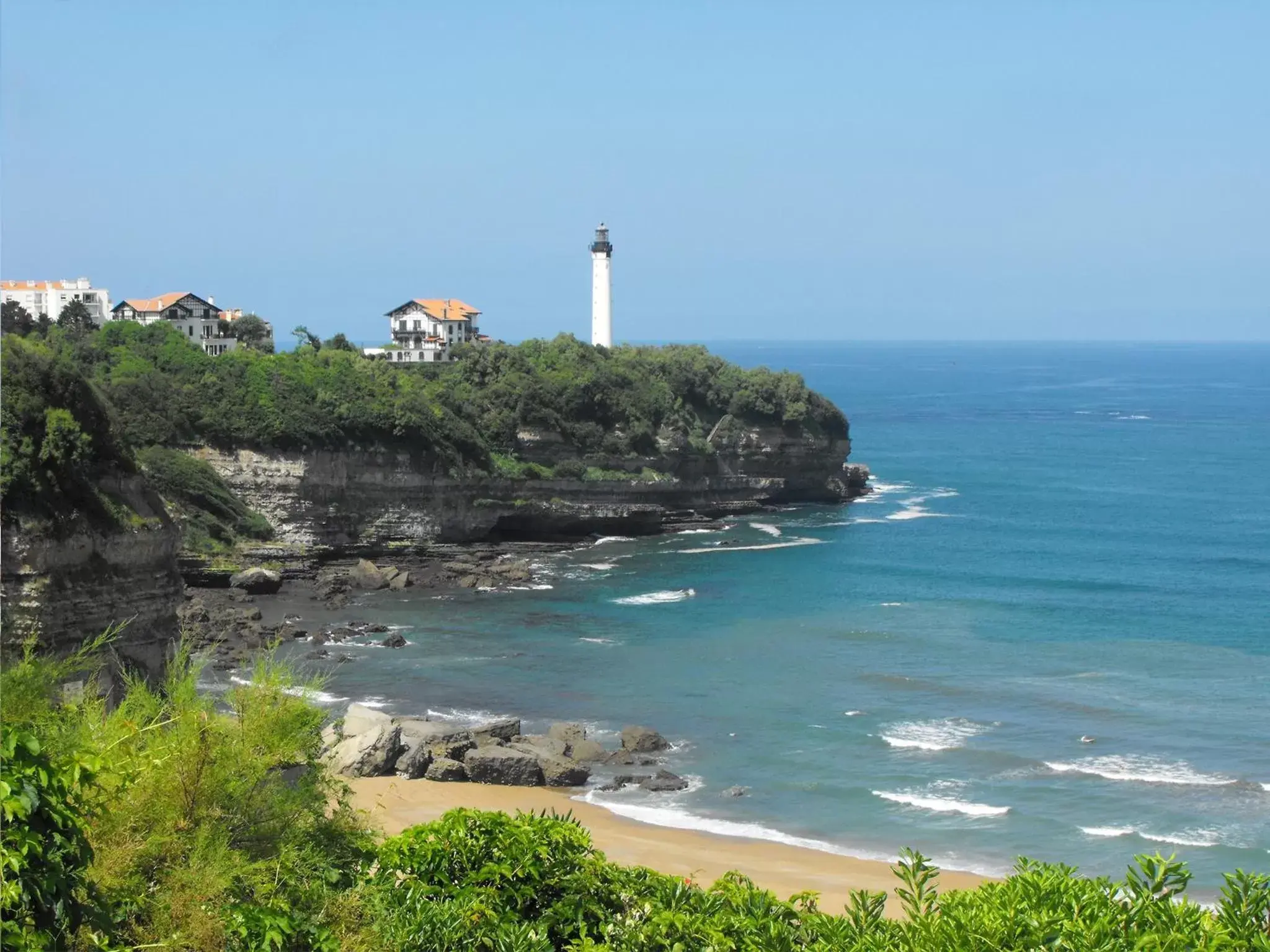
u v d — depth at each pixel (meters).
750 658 82.06
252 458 110.94
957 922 19.67
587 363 142.00
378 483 115.94
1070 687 75.31
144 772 20.05
